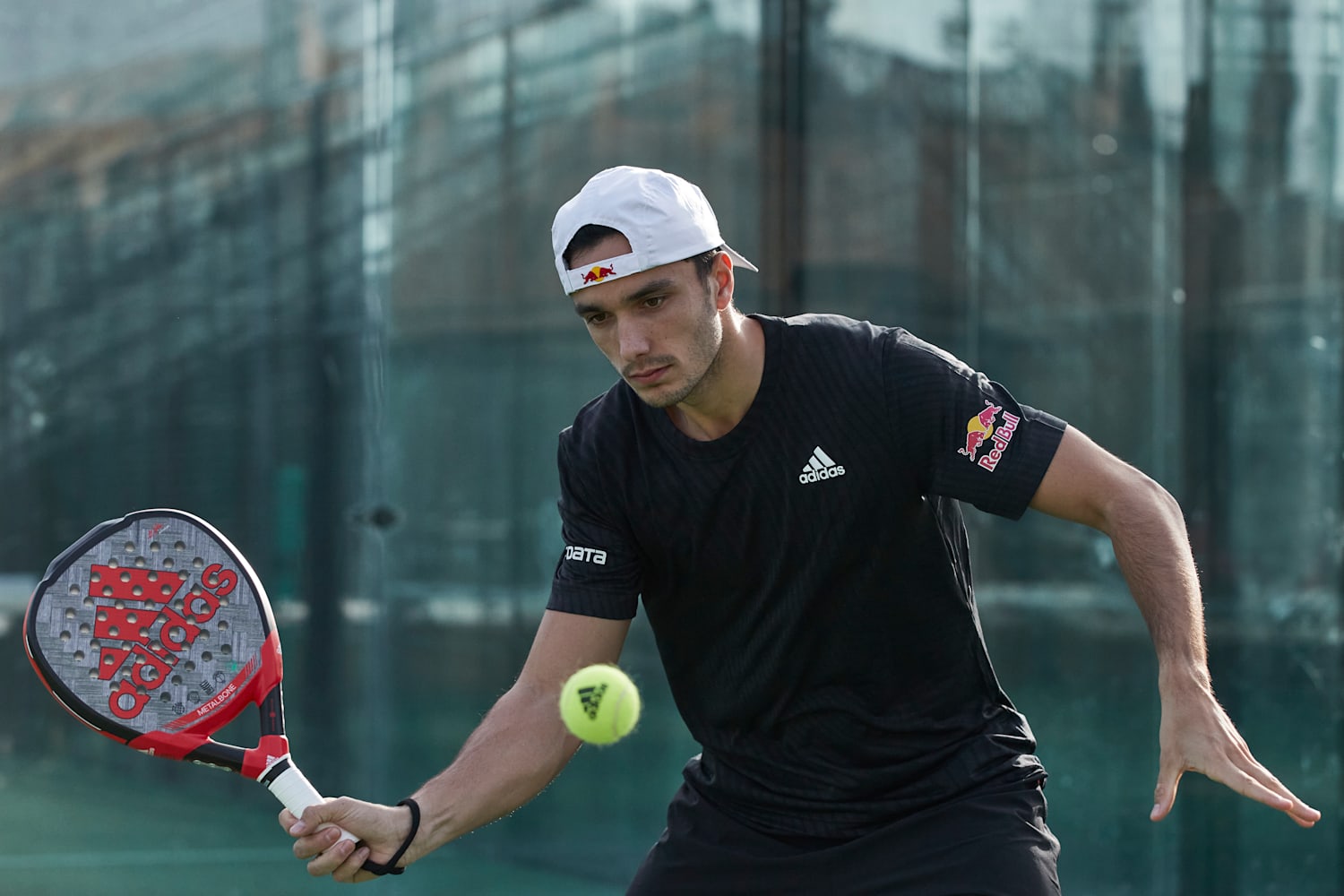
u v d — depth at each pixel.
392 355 18.28
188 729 7.91
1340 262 16.70
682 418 8.01
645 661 18.19
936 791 8.23
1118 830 16.86
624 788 18.09
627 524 8.20
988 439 7.84
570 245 7.47
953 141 17.39
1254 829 16.53
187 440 18.17
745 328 7.92
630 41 18.06
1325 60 16.75
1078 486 7.81
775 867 8.39
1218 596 16.53
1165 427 16.86
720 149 17.77
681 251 7.39
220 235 18.25
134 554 7.99
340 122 18.31
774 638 8.20
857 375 7.88
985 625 17.05
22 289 18.02
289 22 18.30
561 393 18.22
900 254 17.38
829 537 7.91
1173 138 16.91
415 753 18.12
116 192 18.16
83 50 18.12
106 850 17.77
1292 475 16.64
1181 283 16.86
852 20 17.55
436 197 18.33
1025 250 17.27
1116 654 17.06
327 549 18.14
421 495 18.28
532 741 8.00
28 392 18.03
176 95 18.23
